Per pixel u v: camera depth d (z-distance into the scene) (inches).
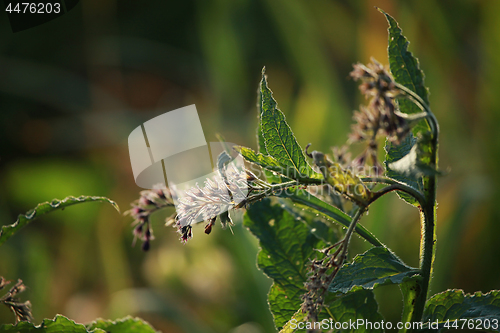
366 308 31.0
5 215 86.1
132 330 32.6
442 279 62.1
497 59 70.5
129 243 81.9
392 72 29.7
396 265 29.3
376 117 27.9
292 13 87.9
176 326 68.4
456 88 82.0
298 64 88.4
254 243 60.2
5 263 71.9
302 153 29.3
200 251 73.6
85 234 80.2
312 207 31.0
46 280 71.8
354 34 99.4
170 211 68.2
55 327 30.8
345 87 98.3
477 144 73.6
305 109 81.5
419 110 29.6
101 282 77.5
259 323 60.1
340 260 28.4
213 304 69.0
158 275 74.9
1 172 107.7
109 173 95.3
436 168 28.1
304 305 28.5
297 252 32.5
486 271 66.2
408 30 79.5
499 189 65.5
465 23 86.9
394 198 66.7
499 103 69.6
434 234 29.2
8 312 59.9
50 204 30.5
